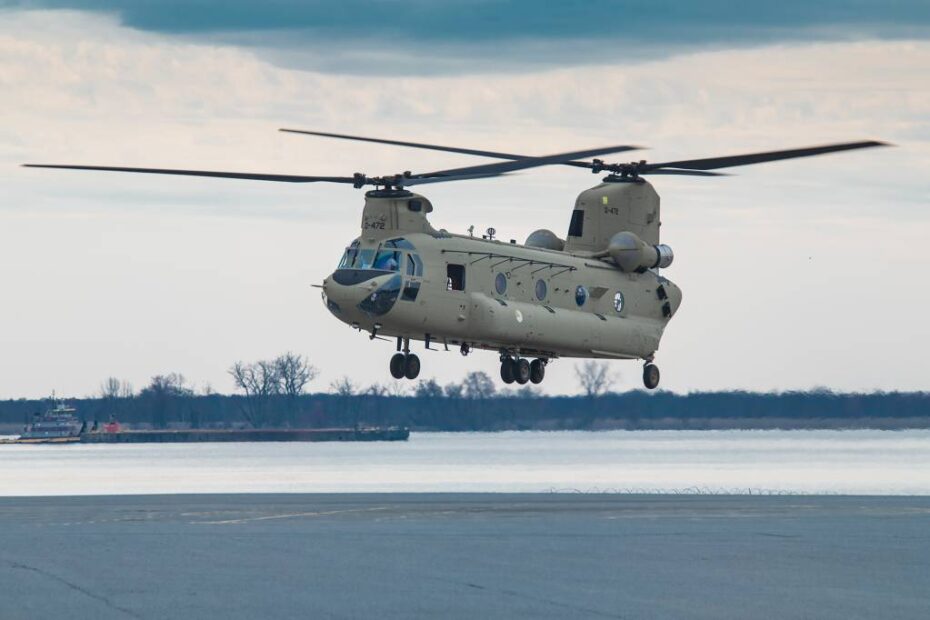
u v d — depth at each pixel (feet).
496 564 230.89
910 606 191.93
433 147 421.59
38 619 180.55
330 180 435.12
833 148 411.75
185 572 221.87
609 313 487.20
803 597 199.00
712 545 258.57
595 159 504.02
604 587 207.00
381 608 188.34
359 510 341.21
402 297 416.67
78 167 419.74
